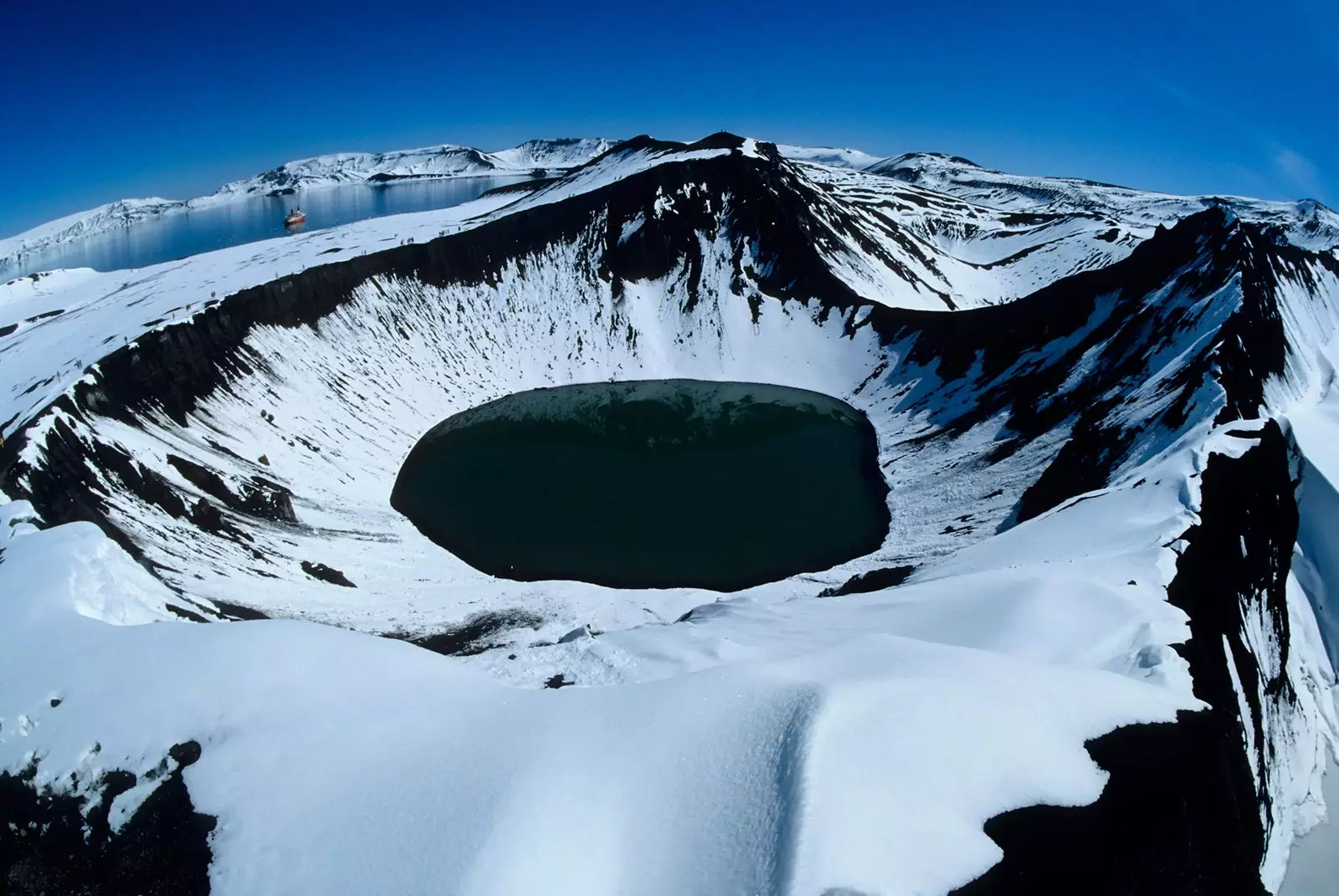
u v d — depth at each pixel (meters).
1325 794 32.88
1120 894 14.98
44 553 28.66
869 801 14.77
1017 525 51.09
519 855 14.78
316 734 19.34
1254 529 38.31
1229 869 16.88
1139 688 20.12
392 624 41.81
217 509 49.62
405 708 20.55
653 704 19.09
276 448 63.25
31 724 20.23
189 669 21.31
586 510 62.25
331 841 16.30
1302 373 64.19
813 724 16.30
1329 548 45.66
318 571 48.19
